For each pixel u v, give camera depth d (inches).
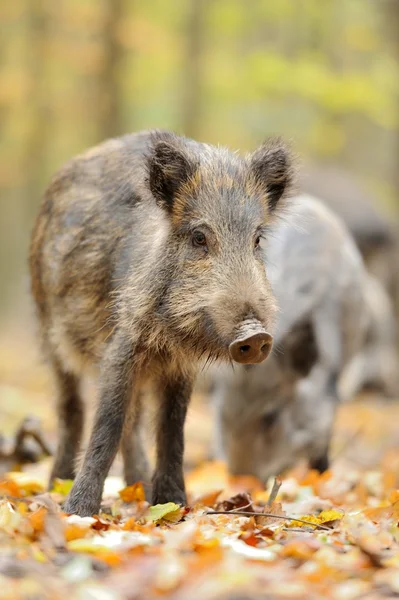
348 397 937.5
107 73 1387.8
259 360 324.2
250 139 1622.8
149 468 421.4
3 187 1822.1
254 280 335.3
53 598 226.4
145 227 368.5
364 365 962.7
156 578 237.1
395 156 1555.1
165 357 365.4
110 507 365.7
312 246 561.0
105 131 1402.6
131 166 394.6
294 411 551.2
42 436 505.0
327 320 557.0
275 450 553.6
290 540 293.7
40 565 248.2
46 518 279.0
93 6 1386.6
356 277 581.0
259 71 1382.9
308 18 1601.9
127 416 364.2
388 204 1499.8
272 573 248.2
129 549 269.6
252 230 347.9
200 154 363.6
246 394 553.6
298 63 1389.0
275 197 379.9
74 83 1478.8
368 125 2096.5
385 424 844.0
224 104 1631.4
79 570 245.1
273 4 1544.0
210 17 1520.7
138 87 1513.3
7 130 1497.3
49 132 1563.7
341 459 689.6
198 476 501.4
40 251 431.8
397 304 1045.2
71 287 402.9
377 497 460.1
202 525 313.9
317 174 1058.1
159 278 351.9
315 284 554.6
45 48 1405.0
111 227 386.6
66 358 417.7
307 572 255.1
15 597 222.5
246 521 323.3
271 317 340.5
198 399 816.9
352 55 1759.4
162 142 354.6
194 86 1480.1
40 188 1658.5
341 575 256.8
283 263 548.1
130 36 1378.0
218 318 330.6
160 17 1504.7
